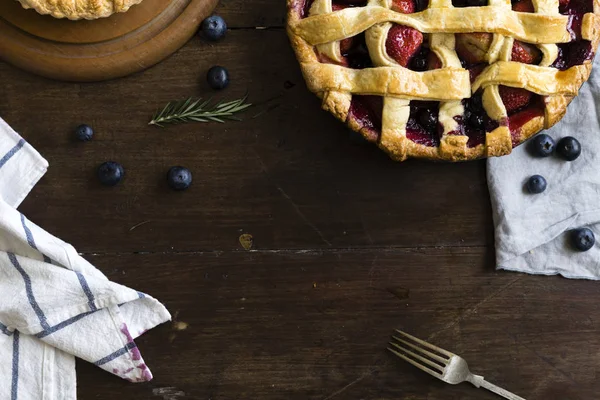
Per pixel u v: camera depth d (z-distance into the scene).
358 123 0.83
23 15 0.85
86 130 0.87
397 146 0.82
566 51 0.83
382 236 0.89
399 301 0.89
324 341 0.89
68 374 0.87
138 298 0.86
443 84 0.81
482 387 0.88
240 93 0.88
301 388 0.88
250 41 0.88
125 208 0.88
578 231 0.88
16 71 0.87
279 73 0.88
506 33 0.81
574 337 0.89
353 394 0.88
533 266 0.89
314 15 0.81
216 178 0.88
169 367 0.88
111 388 0.88
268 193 0.88
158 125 0.88
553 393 0.89
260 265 0.88
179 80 0.88
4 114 0.87
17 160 0.86
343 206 0.88
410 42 0.81
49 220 0.87
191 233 0.88
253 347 0.88
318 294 0.89
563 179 0.89
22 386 0.87
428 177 0.89
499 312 0.89
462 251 0.89
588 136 0.89
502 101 0.83
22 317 0.85
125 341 0.86
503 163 0.88
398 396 0.89
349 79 0.82
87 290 0.86
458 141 0.82
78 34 0.86
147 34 0.86
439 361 0.88
